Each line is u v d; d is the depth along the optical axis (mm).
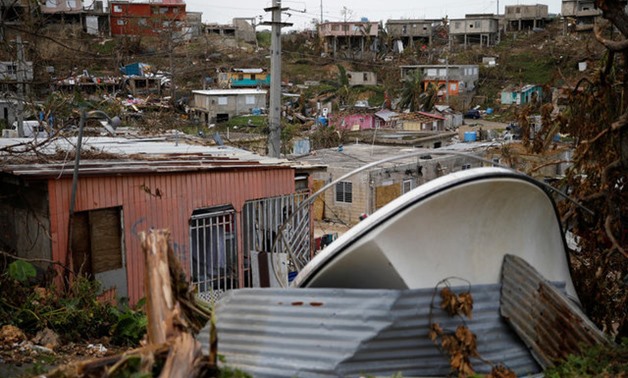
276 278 8930
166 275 5426
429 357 5652
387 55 87125
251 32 88938
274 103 17641
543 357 6098
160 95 44156
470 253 6270
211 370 4664
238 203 12797
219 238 12641
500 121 58812
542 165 10789
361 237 5875
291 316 5691
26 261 10125
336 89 68375
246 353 5648
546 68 67375
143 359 4449
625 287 9383
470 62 76688
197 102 52875
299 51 85812
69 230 10453
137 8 55688
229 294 6121
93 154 12898
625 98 9719
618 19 9148
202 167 12164
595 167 9719
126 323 9461
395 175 29766
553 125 10578
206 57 66125
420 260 6031
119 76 22125
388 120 50625
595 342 6398
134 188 11328
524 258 6719
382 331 5473
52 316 9211
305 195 14094
